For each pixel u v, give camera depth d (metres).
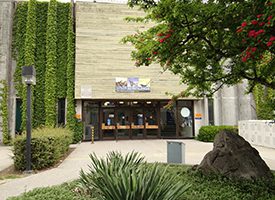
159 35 4.52
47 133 10.23
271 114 6.41
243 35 4.07
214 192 5.18
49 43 19.22
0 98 18.33
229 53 5.50
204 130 18.47
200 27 4.63
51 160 9.20
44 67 19.23
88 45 19.23
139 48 5.47
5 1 19.28
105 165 4.69
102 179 3.99
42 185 6.48
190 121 21.03
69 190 5.34
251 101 20.56
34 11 19.41
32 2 19.41
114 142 18.11
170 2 4.16
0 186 6.49
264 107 6.52
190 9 4.17
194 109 21.03
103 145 16.16
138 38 5.87
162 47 4.63
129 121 20.48
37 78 18.98
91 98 18.77
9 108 18.62
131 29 19.84
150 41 4.95
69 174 7.75
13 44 19.22
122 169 4.03
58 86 19.20
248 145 6.93
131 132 20.41
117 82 19.20
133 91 19.36
